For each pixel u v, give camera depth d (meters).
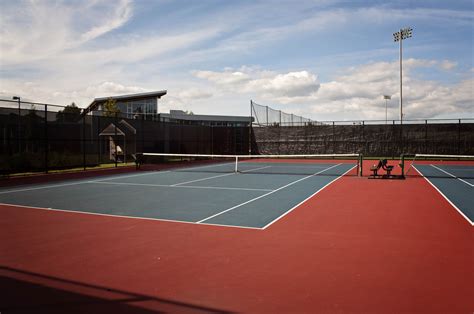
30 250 6.17
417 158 32.22
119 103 43.78
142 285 4.70
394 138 32.72
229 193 12.83
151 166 25.89
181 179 17.66
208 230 7.48
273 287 4.61
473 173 20.42
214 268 5.28
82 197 11.98
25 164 20.58
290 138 35.62
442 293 4.40
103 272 5.15
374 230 7.42
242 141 36.91
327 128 34.59
